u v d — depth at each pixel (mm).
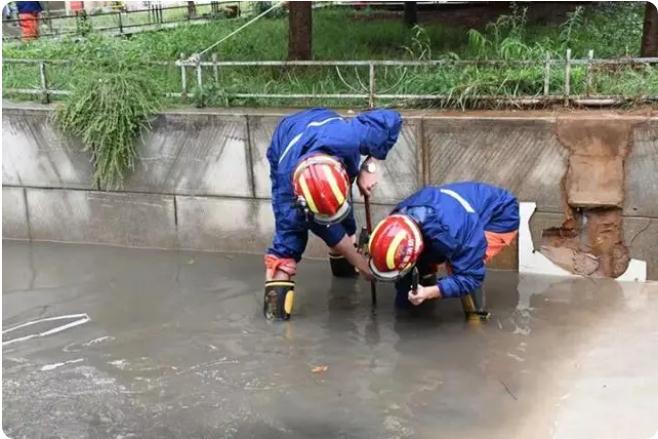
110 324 5418
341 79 6738
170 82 7133
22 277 6316
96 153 6691
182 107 6711
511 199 5398
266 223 6570
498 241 5395
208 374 4668
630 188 5703
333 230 5305
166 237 6863
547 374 4520
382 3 13031
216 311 5586
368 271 5426
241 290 5953
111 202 6895
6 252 6898
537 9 11102
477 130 5871
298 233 5340
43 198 7051
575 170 5770
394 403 4254
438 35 9984
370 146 5113
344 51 9070
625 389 4320
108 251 6883
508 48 6715
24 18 11617
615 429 3945
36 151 6918
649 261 5801
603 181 5730
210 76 7211
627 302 5473
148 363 4832
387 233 4844
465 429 3986
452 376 4531
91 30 9383
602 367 4578
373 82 6434
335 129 5031
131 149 6621
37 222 7148
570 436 3896
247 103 6719
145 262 6586
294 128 5262
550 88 6199
